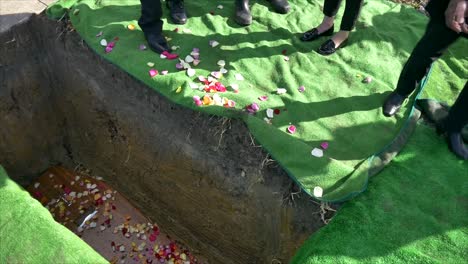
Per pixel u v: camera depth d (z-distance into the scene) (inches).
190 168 108.0
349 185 87.8
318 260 78.2
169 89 104.9
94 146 132.0
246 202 100.2
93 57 116.6
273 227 97.7
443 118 97.9
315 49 118.3
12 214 82.2
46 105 130.6
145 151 116.7
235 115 98.6
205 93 103.5
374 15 129.0
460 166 92.4
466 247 79.3
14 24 118.3
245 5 123.6
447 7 74.7
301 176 89.7
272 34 121.9
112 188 134.6
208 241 119.2
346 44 119.8
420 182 89.7
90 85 119.4
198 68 110.6
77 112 129.4
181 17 121.4
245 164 97.1
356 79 110.3
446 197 87.0
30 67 123.1
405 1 138.9
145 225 127.5
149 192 125.4
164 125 108.3
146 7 106.5
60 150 138.7
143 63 109.6
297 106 103.2
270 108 102.0
